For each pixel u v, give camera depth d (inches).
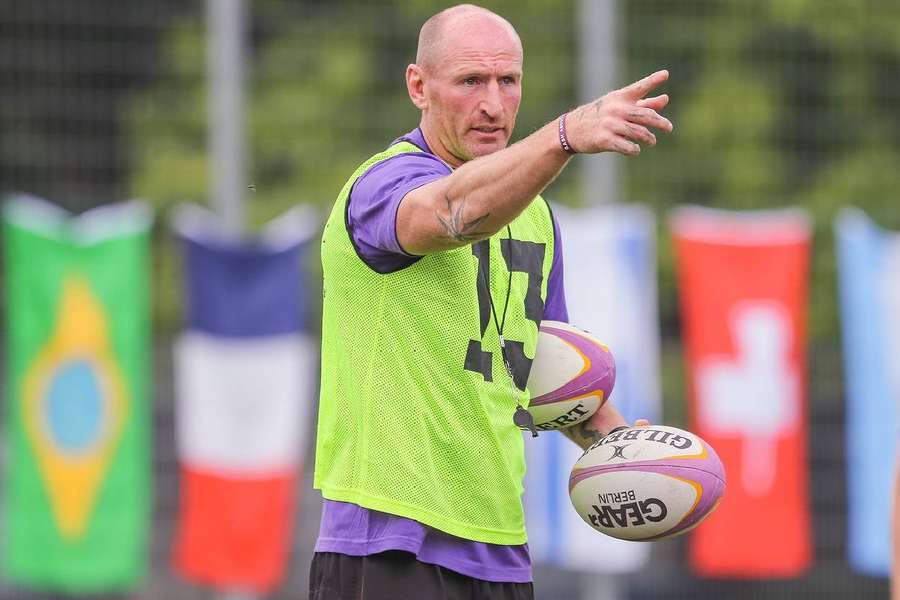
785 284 1157.1
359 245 498.6
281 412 1090.7
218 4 1096.8
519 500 531.5
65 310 1056.2
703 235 1154.7
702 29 1616.6
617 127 434.0
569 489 564.4
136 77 1544.0
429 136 526.9
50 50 1162.6
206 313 1084.5
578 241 1118.4
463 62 510.3
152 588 1141.1
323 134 1453.0
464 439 510.3
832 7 1705.2
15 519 1051.9
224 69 1095.6
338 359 519.2
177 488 1149.1
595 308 1112.8
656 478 540.4
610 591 1119.0
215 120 1097.4
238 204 1095.0
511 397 528.1
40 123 1162.0
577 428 596.1
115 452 1060.5
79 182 1170.6
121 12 1181.7
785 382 1154.0
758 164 1736.0
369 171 500.4
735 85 1749.5
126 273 1066.7
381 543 505.4
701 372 1152.2
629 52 1476.4
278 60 1539.1
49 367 1054.4
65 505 1053.2
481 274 519.8
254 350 1088.2
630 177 1523.1
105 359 1059.9
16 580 1053.8
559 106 1520.7
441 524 507.2
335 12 1628.9
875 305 1168.2
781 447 1151.0
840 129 1599.4
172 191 1612.9
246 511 1081.4
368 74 1501.0
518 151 446.0
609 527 550.3
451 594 516.7
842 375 1268.5
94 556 1055.0
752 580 1280.8
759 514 1145.4
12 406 1053.2
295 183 1485.0
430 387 506.9
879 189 1738.4
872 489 1162.6
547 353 580.4
